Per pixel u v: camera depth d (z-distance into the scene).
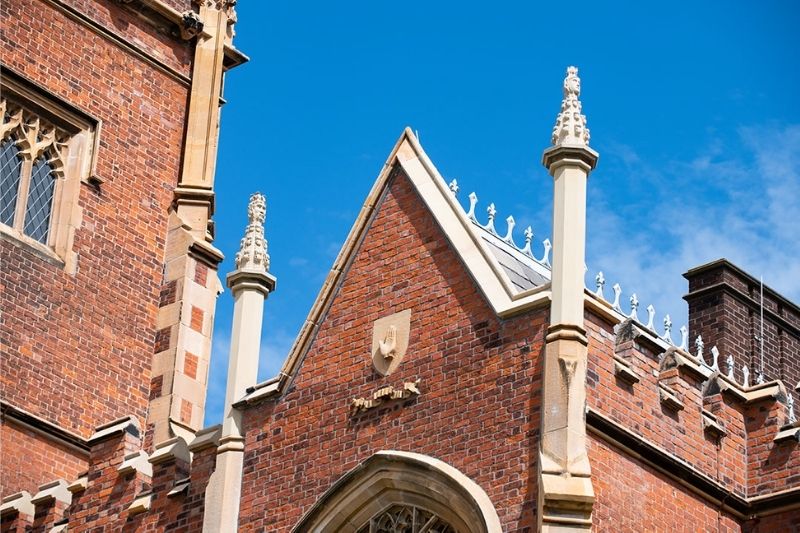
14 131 37.66
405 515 24.73
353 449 25.42
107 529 28.72
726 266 35.41
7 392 35.25
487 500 23.45
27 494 31.47
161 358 37.44
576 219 24.41
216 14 41.62
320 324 26.72
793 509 25.22
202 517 27.16
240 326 27.84
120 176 38.81
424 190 26.33
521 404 23.78
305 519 25.38
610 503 23.50
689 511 24.75
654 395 24.89
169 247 38.84
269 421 26.75
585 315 24.28
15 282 36.22
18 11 38.12
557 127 25.06
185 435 36.66
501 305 24.52
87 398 36.38
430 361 25.06
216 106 40.66
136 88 39.78
